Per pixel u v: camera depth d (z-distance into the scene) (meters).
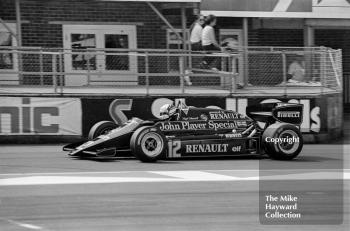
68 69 59.31
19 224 26.44
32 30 65.38
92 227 26.05
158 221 27.23
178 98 57.81
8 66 57.41
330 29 76.69
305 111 60.66
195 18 68.44
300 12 72.56
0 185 35.16
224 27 71.88
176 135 46.28
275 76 60.97
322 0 73.25
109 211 28.94
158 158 45.34
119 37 68.44
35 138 54.53
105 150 44.66
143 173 40.09
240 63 60.12
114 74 57.31
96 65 59.56
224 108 58.91
